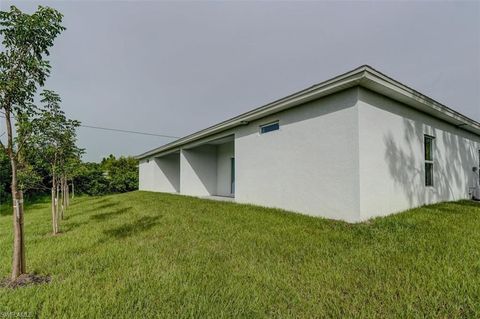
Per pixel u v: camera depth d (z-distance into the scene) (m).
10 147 2.56
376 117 4.99
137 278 2.47
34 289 2.28
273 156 6.88
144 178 18.92
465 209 5.68
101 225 5.36
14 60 2.48
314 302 1.97
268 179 7.06
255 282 2.34
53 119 3.80
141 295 2.11
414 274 2.36
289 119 6.32
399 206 5.43
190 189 12.23
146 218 5.93
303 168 5.85
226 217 5.64
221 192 12.51
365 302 1.94
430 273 2.36
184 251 3.33
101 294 2.15
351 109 4.73
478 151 9.81
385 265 2.61
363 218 4.57
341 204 4.88
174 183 16.97
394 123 5.46
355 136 4.63
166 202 9.11
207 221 5.26
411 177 5.87
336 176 5.01
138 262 2.93
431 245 3.17
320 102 5.44
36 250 3.58
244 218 5.43
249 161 7.93
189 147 12.23
